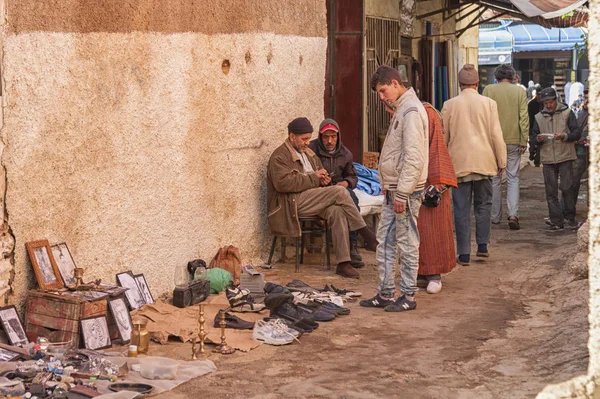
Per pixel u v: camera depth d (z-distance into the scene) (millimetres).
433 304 8820
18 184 6883
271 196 10414
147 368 6340
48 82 7121
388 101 8391
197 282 8562
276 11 10906
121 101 8008
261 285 8812
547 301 8914
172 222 8883
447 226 9320
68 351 6625
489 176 10820
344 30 14898
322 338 7547
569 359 6570
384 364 6781
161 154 8641
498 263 10906
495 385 6223
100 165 7773
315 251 10867
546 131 13688
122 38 7988
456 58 23953
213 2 9453
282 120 11164
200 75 9266
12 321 6770
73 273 7387
